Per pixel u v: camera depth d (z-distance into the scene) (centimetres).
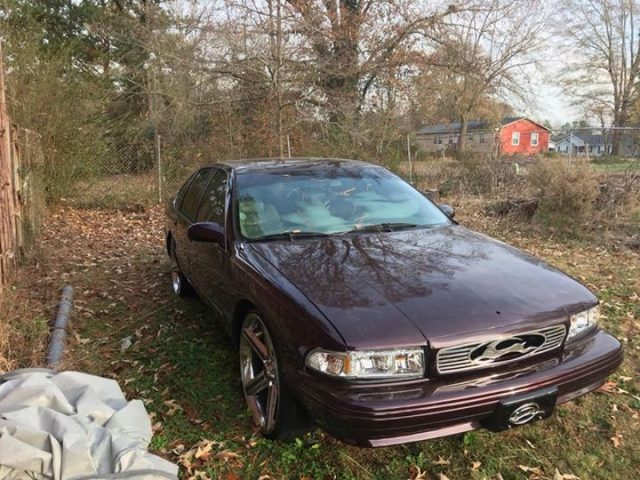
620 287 571
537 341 262
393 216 394
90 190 1132
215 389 357
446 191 1180
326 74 1310
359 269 300
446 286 280
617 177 962
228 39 1180
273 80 1184
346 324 246
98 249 764
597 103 4053
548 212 844
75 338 436
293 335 262
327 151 1270
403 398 235
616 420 323
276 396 284
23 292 533
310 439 300
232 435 308
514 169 1166
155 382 368
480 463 284
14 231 612
